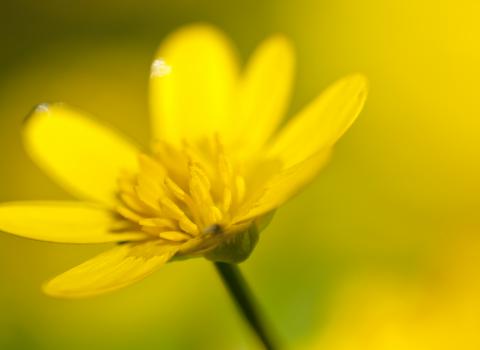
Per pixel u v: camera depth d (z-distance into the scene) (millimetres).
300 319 249
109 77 304
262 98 218
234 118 218
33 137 220
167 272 259
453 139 272
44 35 321
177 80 224
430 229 264
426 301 234
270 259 257
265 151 210
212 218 201
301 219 263
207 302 257
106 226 207
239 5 306
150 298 258
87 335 258
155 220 203
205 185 201
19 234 203
